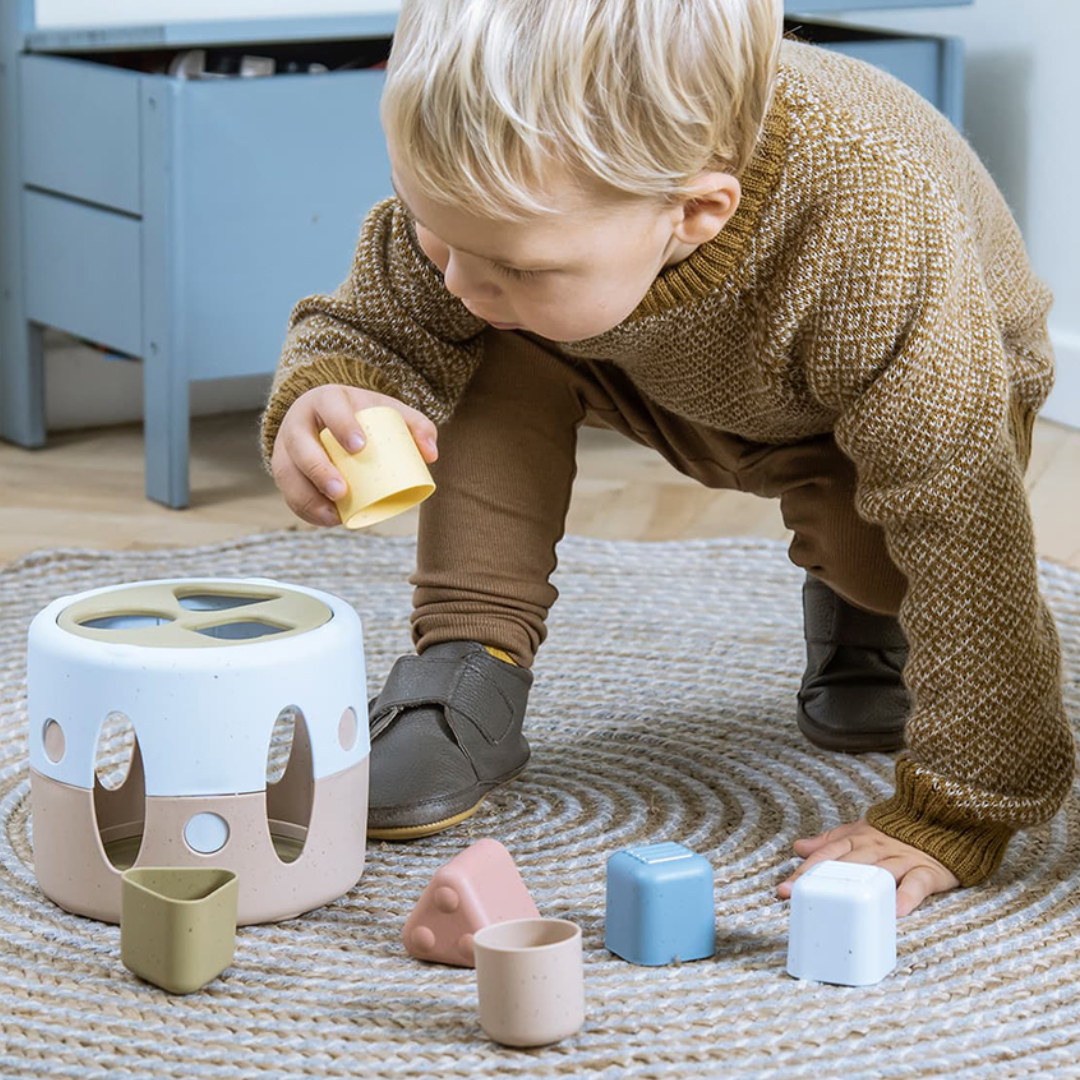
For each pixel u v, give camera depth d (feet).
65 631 3.21
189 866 3.14
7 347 7.36
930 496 3.27
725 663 4.87
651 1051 2.79
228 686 3.08
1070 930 3.24
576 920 3.30
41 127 6.93
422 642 3.91
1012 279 3.91
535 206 2.78
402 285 3.68
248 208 6.51
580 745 4.28
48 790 3.24
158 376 6.52
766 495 4.09
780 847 3.66
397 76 2.79
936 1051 2.80
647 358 3.58
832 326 3.26
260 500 6.73
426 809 3.63
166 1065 2.76
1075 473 7.00
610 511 6.52
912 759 3.43
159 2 6.63
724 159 3.06
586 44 2.73
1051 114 7.80
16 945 3.15
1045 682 3.37
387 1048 2.81
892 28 8.91
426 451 3.39
